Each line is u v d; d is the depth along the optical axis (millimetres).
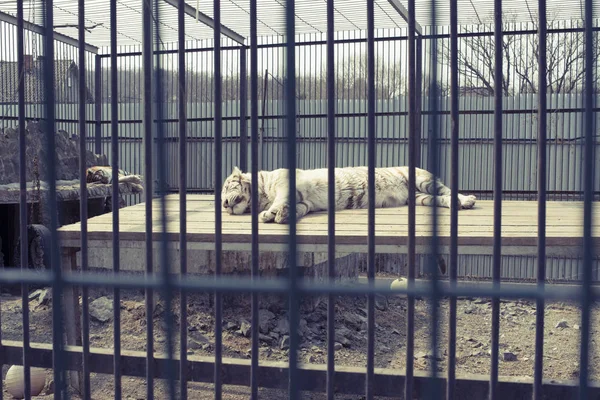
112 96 3133
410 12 2744
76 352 3893
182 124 2854
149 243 3012
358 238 5199
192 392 5527
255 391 2857
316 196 6895
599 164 7262
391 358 6375
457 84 2578
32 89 9641
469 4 8648
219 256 2889
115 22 3066
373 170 2695
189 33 10297
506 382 3375
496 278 2754
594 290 1781
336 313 7527
